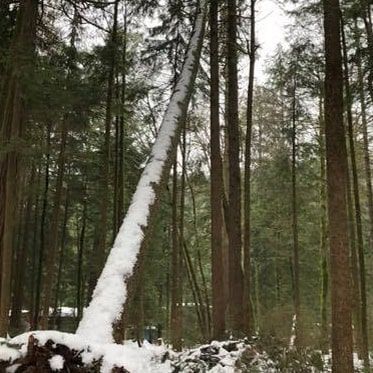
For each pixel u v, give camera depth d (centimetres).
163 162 842
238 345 794
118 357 438
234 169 1306
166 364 545
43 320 1598
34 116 1280
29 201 2359
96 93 1348
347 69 1374
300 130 2048
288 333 1523
